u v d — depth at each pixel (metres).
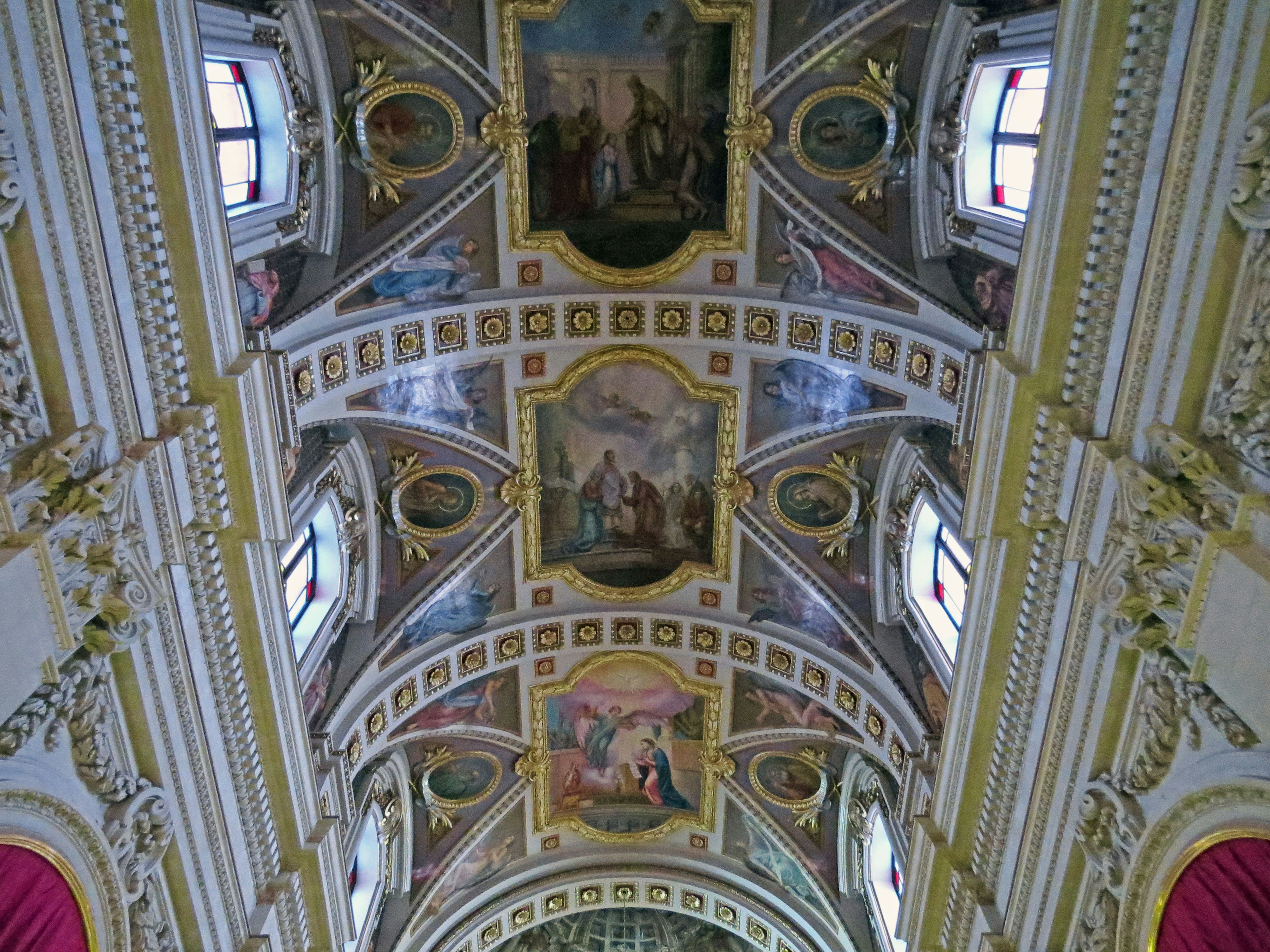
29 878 8.11
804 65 14.27
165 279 9.94
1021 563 11.64
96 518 8.74
